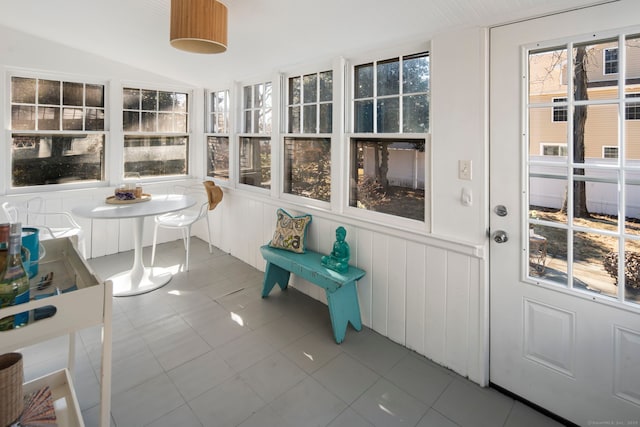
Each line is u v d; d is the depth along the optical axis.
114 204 3.28
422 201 2.26
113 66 3.86
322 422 1.75
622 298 1.56
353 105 2.65
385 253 2.42
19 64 3.35
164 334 2.50
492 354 1.99
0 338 1.06
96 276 1.31
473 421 1.76
